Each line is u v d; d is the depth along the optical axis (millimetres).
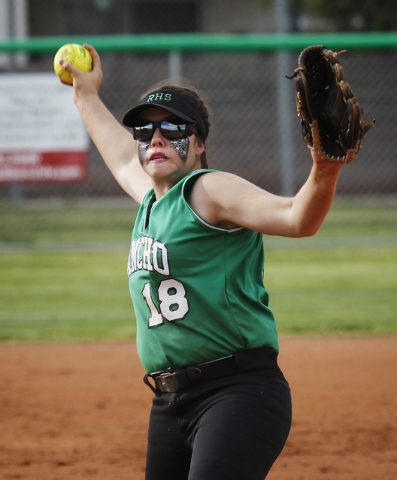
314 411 15914
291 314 24594
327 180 6484
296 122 48281
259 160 56844
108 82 57469
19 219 44219
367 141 56594
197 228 7750
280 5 45000
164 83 9555
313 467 12922
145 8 71375
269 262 33594
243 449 7449
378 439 14266
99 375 18750
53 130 32625
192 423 8133
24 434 14680
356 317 24203
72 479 12508
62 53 11242
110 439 14438
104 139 10922
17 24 60344
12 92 32375
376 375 18562
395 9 58531
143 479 12500
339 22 59938
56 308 25734
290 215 6887
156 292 8141
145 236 8219
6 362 19953
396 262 33188
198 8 70875
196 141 8562
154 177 8375
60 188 53312
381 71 56719
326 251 36094
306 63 6609
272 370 8211
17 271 31844
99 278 30328
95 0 69938
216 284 7887
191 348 8062
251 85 57719
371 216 46031
